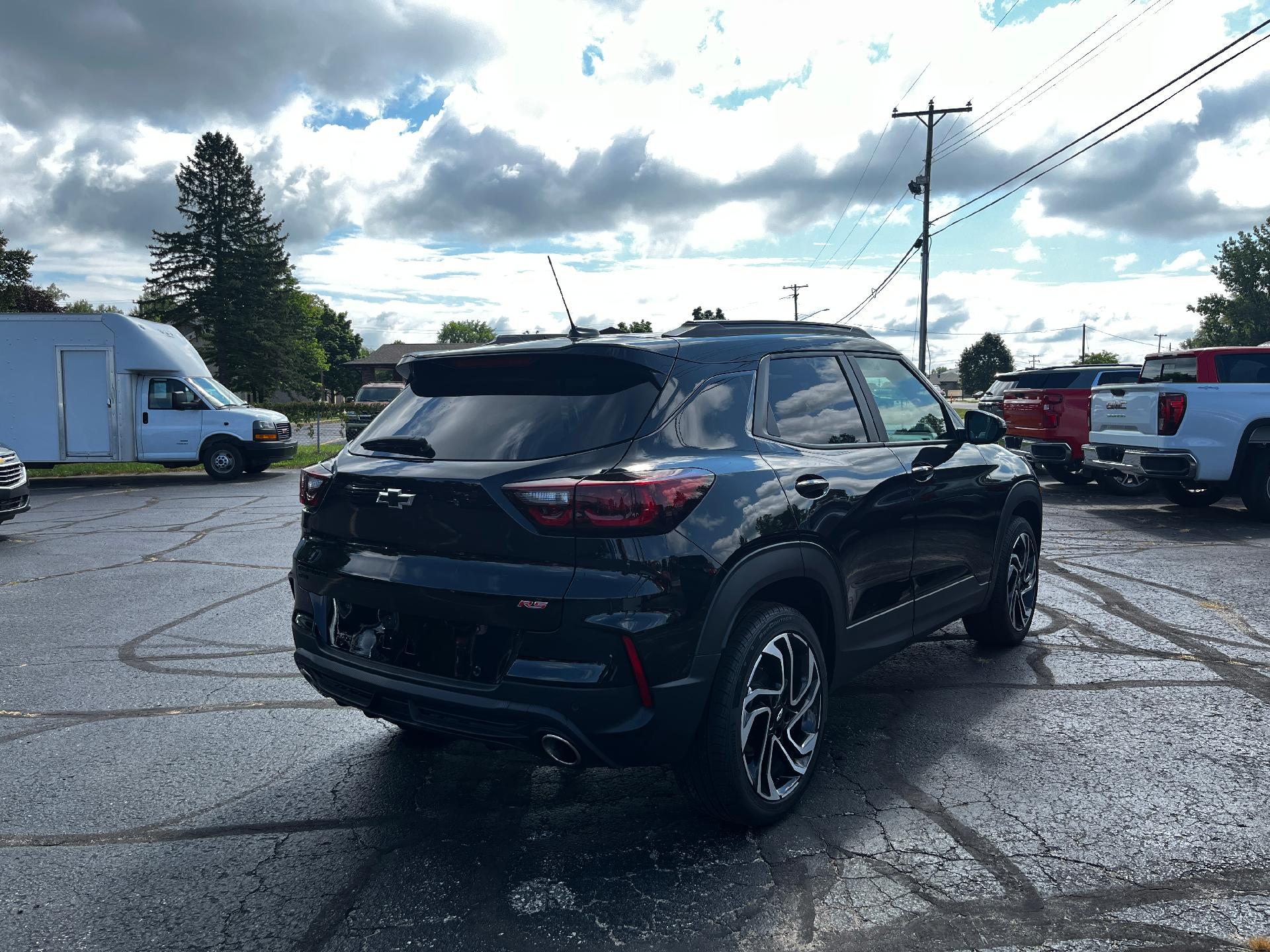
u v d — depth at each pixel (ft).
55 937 8.05
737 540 9.23
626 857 9.36
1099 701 13.87
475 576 8.81
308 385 252.01
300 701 14.60
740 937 7.88
